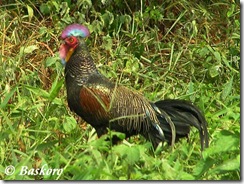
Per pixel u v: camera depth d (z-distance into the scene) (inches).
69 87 470.0
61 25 603.2
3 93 522.6
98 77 468.4
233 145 397.7
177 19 630.5
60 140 470.3
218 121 480.7
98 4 649.0
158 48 623.5
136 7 669.3
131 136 488.7
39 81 568.7
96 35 603.8
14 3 649.6
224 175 411.5
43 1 657.0
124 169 396.8
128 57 593.0
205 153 401.7
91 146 410.9
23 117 492.4
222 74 589.9
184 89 557.9
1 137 460.1
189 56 607.5
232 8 625.6
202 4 678.5
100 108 460.8
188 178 387.5
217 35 658.2
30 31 614.2
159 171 408.8
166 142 476.4
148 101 478.0
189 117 473.4
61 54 472.7
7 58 555.8
